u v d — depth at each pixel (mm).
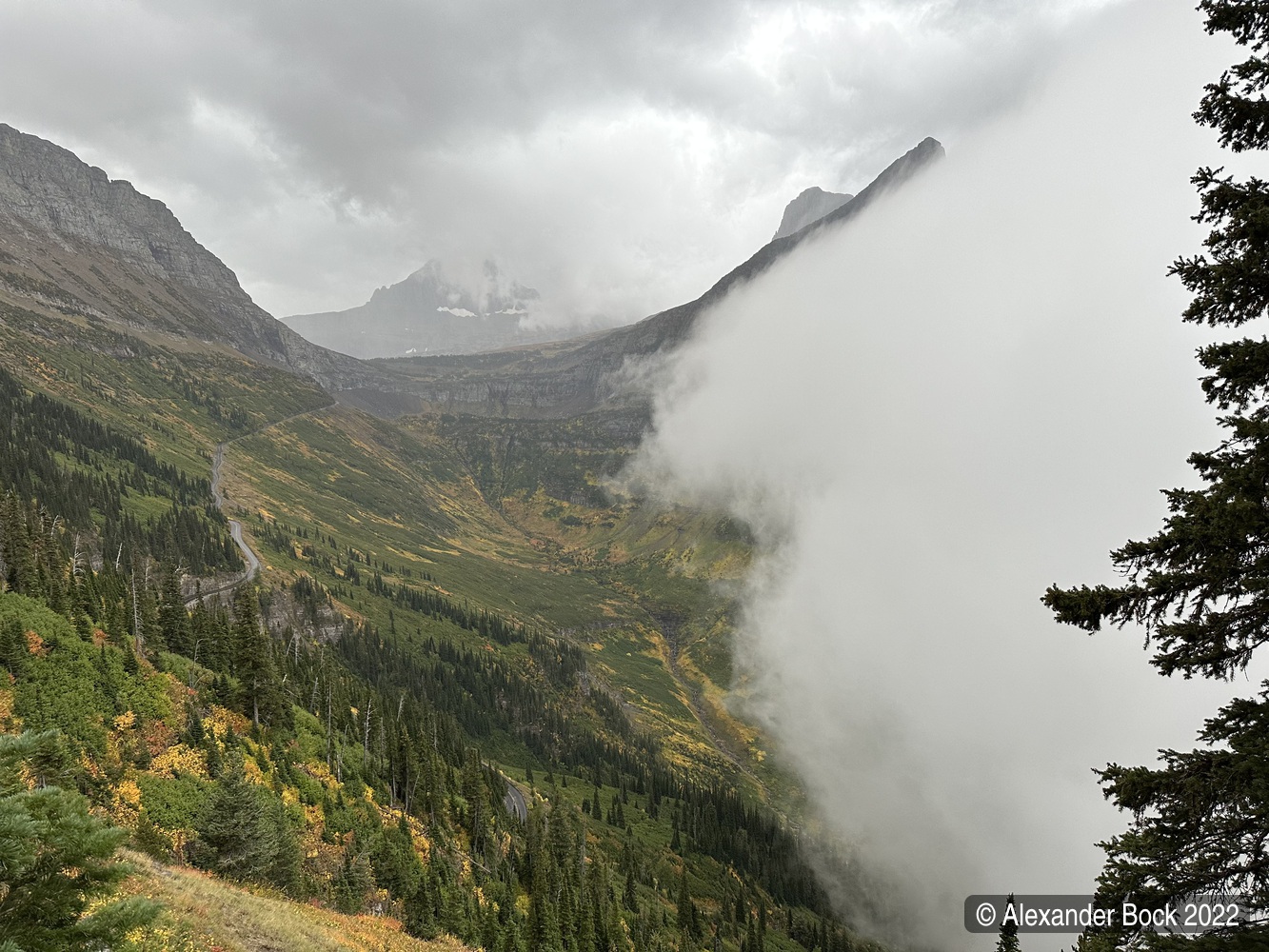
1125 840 13508
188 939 24516
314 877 56969
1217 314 14094
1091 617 13828
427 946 49219
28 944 11133
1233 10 13914
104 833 11953
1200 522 12672
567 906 78750
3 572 82062
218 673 85625
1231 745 12461
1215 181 14188
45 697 56594
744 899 151125
